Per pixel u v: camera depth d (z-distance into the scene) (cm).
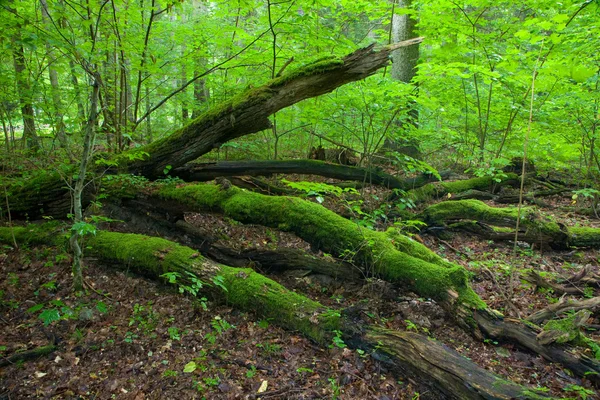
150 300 387
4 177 529
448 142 799
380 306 393
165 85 884
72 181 496
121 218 525
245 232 549
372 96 562
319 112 614
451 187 708
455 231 595
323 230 423
